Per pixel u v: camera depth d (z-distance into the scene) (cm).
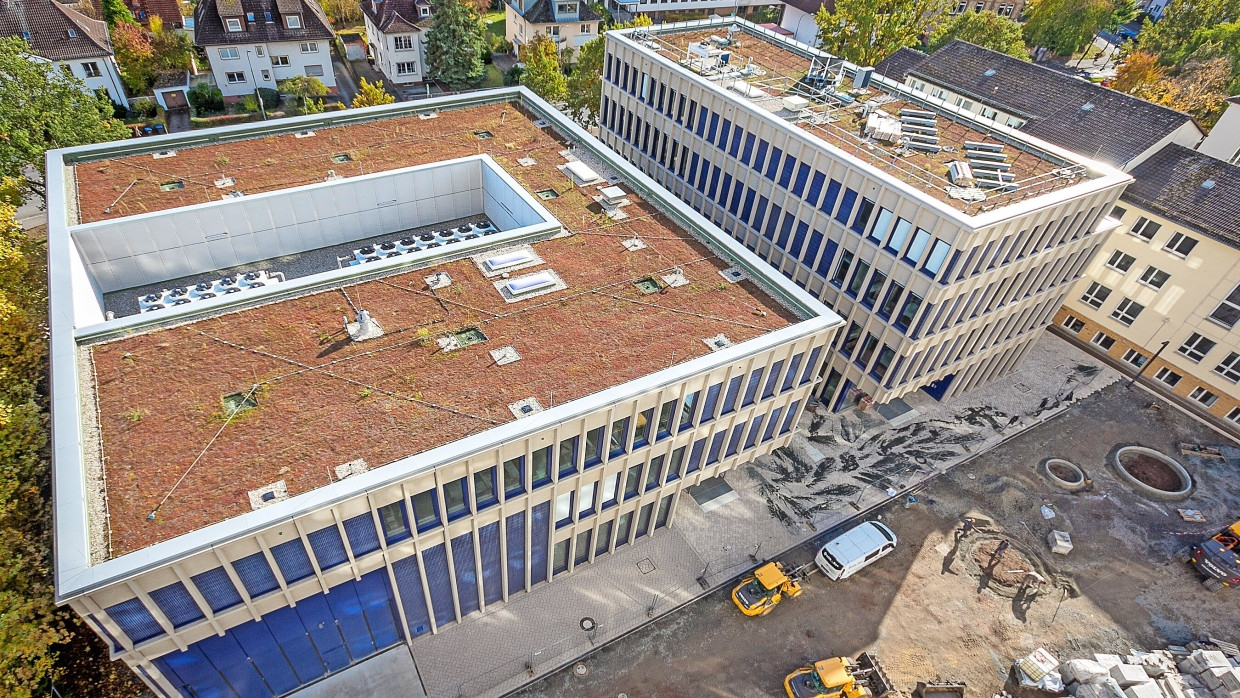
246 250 3716
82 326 2662
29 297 3603
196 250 3562
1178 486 4331
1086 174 3897
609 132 5962
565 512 3023
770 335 2980
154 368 2591
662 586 3466
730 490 4028
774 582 3372
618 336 2969
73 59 6394
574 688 3025
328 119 4531
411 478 2262
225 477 2214
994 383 5038
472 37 8162
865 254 3906
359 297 3061
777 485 4091
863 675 3086
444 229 4288
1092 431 4681
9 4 6300
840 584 3569
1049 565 3766
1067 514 4072
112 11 7950
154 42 7312
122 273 3428
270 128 4362
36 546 2769
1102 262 5159
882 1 7350
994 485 4216
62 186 3519
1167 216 4659
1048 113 5606
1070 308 5478
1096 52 11675
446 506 2555
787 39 5634
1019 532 3934
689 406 2975
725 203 4841
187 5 9369
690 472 3391
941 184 3712
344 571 2452
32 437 3034
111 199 3594
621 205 3956
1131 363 5219
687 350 2919
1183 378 4884
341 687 2927
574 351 2859
